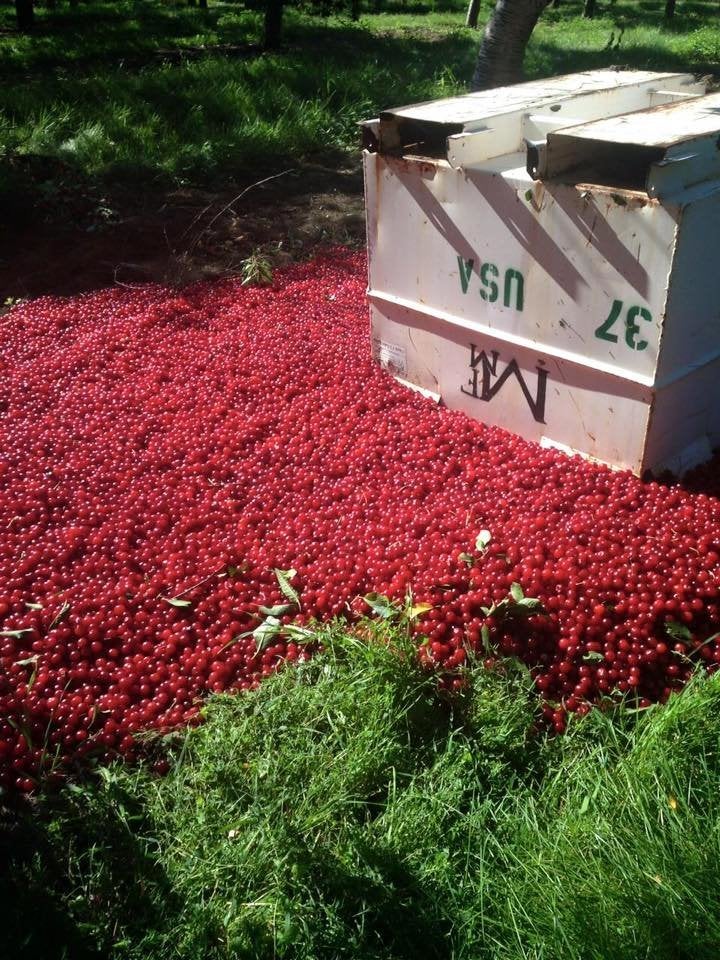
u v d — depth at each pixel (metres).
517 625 2.40
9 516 3.11
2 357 4.26
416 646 2.33
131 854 1.97
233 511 3.08
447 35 15.44
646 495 2.87
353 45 14.00
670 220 2.51
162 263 5.45
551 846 1.82
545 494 2.88
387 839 1.88
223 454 3.39
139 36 14.64
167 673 2.49
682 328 2.73
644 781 1.92
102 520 3.08
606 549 2.61
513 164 3.06
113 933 1.84
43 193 6.12
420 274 3.40
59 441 3.54
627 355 2.79
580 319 2.88
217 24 16.80
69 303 4.83
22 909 1.89
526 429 3.28
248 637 2.55
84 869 1.99
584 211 2.71
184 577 2.77
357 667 2.23
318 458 3.32
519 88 3.76
